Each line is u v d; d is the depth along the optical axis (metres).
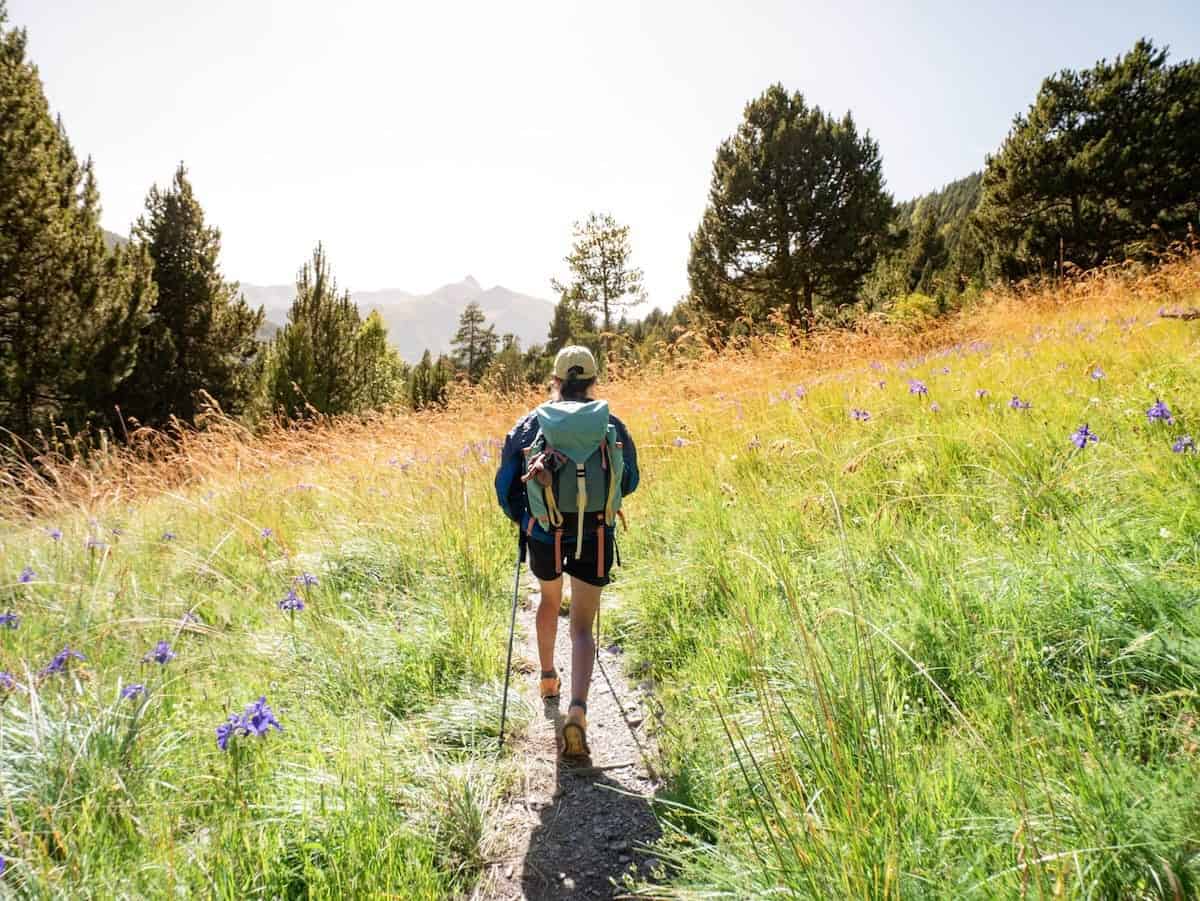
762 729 2.53
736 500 4.88
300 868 2.14
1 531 5.67
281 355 22.09
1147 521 2.92
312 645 3.76
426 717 3.28
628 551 5.32
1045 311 12.38
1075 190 23.89
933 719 2.40
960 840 1.75
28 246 14.58
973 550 3.21
